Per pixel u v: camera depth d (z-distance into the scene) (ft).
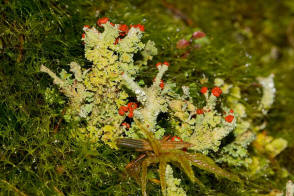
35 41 0.69
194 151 0.63
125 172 0.64
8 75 0.66
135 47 0.61
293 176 0.76
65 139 0.64
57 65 0.69
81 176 0.63
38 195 0.60
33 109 0.65
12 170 0.61
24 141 0.63
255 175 0.74
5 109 0.64
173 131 0.66
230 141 0.70
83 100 0.63
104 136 0.63
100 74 0.61
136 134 0.63
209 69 0.84
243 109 0.77
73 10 0.79
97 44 0.60
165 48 0.83
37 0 0.72
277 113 0.85
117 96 0.63
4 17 0.69
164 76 0.77
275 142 0.77
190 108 0.65
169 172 0.59
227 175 0.60
